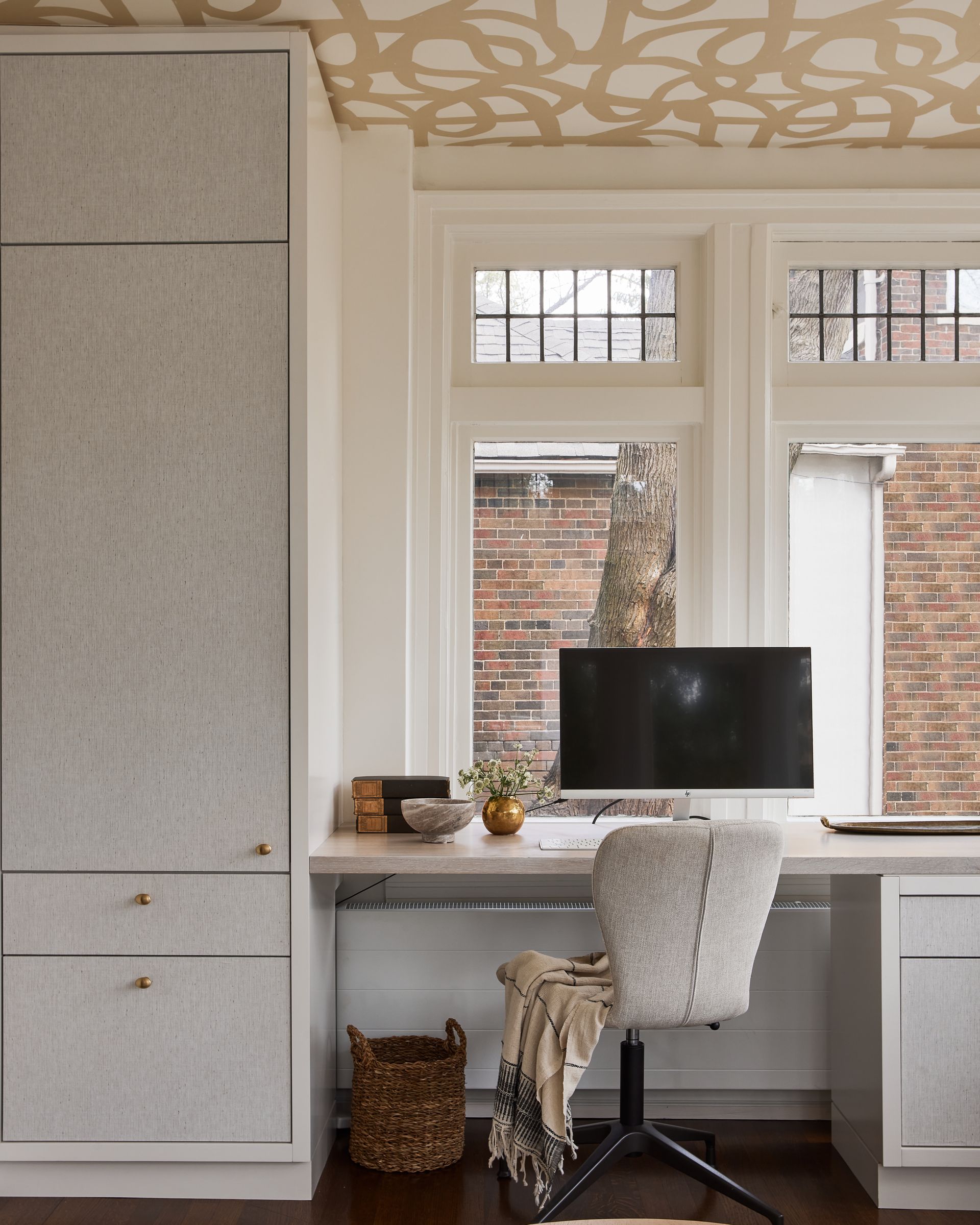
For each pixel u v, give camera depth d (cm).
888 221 301
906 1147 232
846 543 309
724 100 277
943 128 292
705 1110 282
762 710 276
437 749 299
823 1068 275
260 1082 234
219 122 238
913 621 309
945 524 309
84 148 239
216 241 238
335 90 271
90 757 237
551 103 278
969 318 312
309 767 237
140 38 238
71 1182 237
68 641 238
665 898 208
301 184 238
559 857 240
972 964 235
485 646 308
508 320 311
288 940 235
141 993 235
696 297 310
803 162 304
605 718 275
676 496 308
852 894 255
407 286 294
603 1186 245
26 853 237
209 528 238
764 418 302
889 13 236
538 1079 219
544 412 304
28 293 239
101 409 238
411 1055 272
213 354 238
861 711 307
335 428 280
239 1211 230
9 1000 235
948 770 307
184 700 237
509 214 302
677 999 213
